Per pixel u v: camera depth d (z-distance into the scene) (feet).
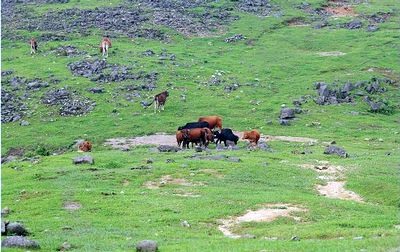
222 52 235.81
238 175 104.99
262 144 140.87
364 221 75.46
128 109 178.81
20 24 261.85
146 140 154.92
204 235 69.92
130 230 72.69
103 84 194.90
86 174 106.83
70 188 97.09
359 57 227.40
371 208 84.89
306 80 203.62
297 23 277.23
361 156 127.03
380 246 59.00
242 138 147.74
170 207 84.17
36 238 66.69
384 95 194.08
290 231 70.38
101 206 85.25
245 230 73.46
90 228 73.82
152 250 59.11
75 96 186.80
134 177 104.37
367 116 177.68
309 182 102.83
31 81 197.98
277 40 252.83
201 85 197.26
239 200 87.56
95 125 167.94
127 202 87.15
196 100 185.37
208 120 156.97
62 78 199.21
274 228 73.15
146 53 224.94
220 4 293.02
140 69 205.87
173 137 157.28
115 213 82.07
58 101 184.14
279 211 82.17
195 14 279.69
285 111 172.65
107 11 276.82
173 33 253.85
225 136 144.05
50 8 284.82
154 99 182.09
